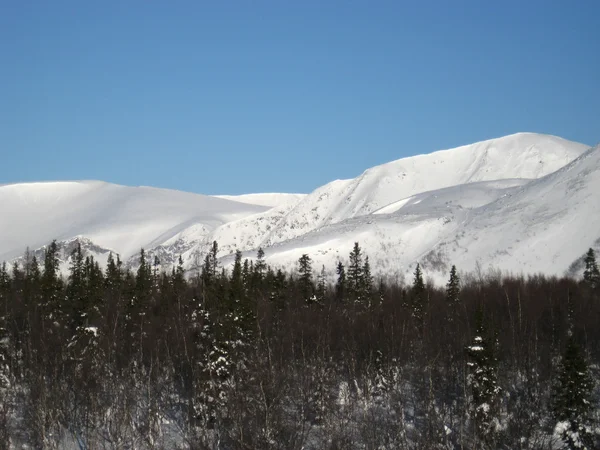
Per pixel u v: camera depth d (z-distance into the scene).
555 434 49.78
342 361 62.03
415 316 78.50
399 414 49.88
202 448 40.03
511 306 83.75
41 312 63.38
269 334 57.34
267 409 38.53
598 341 71.94
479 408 48.44
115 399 46.47
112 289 77.06
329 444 43.53
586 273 105.56
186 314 66.06
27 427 46.28
